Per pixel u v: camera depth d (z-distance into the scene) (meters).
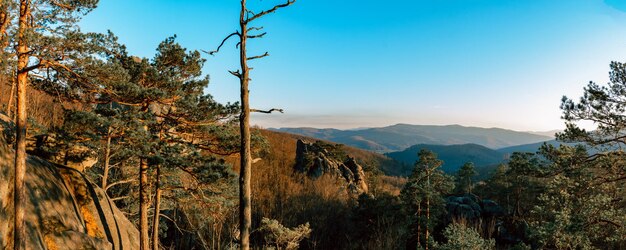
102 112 15.27
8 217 10.08
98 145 16.86
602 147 16.92
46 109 29.00
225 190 18.14
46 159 15.82
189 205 20.97
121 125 14.56
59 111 28.72
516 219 36.34
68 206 13.76
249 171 9.21
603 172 18.33
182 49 16.92
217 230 24.73
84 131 14.92
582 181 18.61
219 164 17.00
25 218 10.85
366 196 40.62
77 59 10.59
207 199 17.83
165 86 16.11
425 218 30.55
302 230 24.58
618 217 16.62
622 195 19.00
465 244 16.86
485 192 49.09
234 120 17.44
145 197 17.03
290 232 23.86
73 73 11.29
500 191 43.59
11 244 9.80
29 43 9.27
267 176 48.47
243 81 9.16
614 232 18.14
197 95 17.25
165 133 17.59
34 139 16.02
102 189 18.12
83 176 16.59
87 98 14.45
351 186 56.84
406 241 34.97
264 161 53.41
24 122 9.70
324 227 42.59
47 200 12.44
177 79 17.28
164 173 18.59
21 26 9.54
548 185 20.52
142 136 15.09
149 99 14.70
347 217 45.56
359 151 133.25
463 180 48.03
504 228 35.78
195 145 17.91
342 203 48.53
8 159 10.99
